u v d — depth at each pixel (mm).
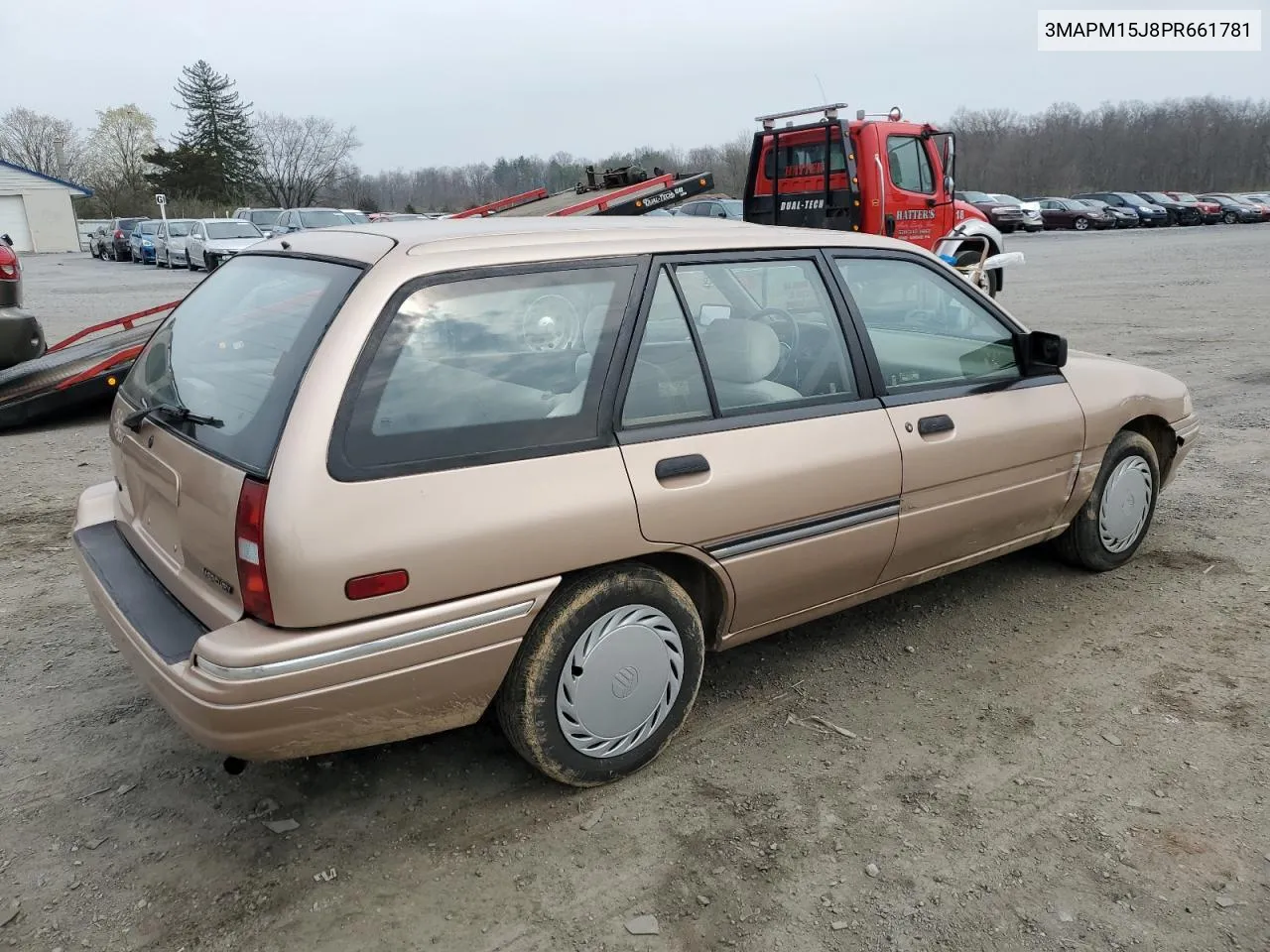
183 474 2664
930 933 2402
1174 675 3607
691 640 3047
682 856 2689
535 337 2719
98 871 2635
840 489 3240
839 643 3939
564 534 2641
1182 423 4656
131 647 2645
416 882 2598
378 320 2492
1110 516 4395
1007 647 3873
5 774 3066
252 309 2881
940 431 3535
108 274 28078
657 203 10430
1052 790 2945
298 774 3070
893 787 2980
